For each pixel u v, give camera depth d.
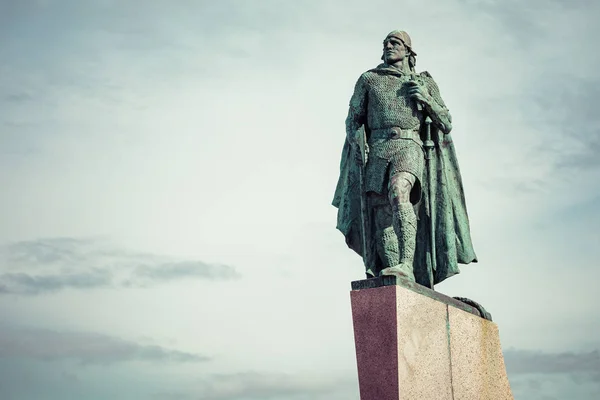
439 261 15.23
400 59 15.47
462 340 14.65
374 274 14.91
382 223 14.98
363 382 13.51
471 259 15.59
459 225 15.55
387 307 13.55
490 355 15.23
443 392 14.01
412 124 15.03
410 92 14.96
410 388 13.44
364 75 15.39
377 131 15.10
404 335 13.52
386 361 13.42
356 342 13.66
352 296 13.82
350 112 15.44
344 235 15.42
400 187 14.53
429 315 14.07
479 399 14.73
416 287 13.94
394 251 14.83
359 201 15.27
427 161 15.15
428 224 15.16
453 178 15.60
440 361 14.09
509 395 15.44
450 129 15.32
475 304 15.36
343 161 15.69
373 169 14.92
